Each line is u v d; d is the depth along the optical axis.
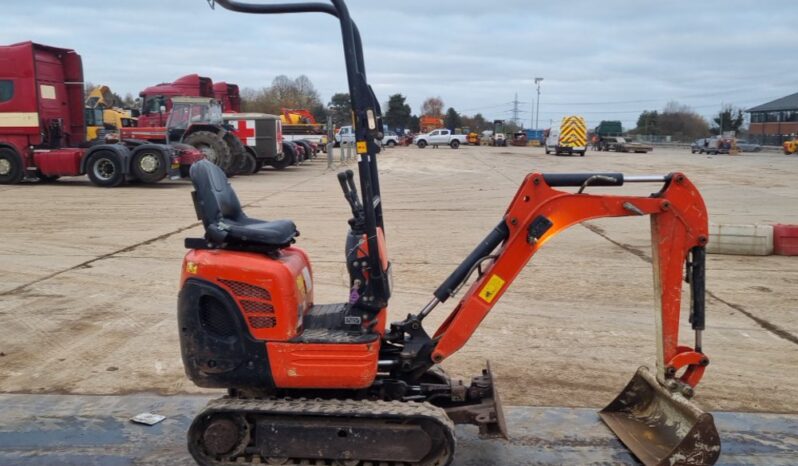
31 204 15.09
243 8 3.86
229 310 3.71
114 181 18.73
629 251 10.33
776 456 4.18
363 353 3.68
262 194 17.92
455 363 5.69
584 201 3.91
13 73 18.39
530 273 8.84
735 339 6.36
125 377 5.36
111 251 10.00
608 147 57.53
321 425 3.62
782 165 34.25
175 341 6.18
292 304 3.74
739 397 5.09
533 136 72.19
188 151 19.91
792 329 6.64
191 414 4.71
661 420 4.27
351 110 3.79
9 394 5.02
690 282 4.07
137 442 4.31
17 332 6.38
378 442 3.59
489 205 16.14
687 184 3.94
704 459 3.71
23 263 9.15
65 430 4.46
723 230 10.30
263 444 3.64
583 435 4.43
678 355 4.10
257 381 3.74
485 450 4.23
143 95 26.56
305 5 3.86
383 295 3.85
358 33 3.94
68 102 19.86
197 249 3.91
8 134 18.78
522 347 6.10
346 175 3.93
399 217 13.96
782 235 10.19
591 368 5.63
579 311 7.20
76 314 6.94
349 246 3.91
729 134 72.56
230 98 31.03
